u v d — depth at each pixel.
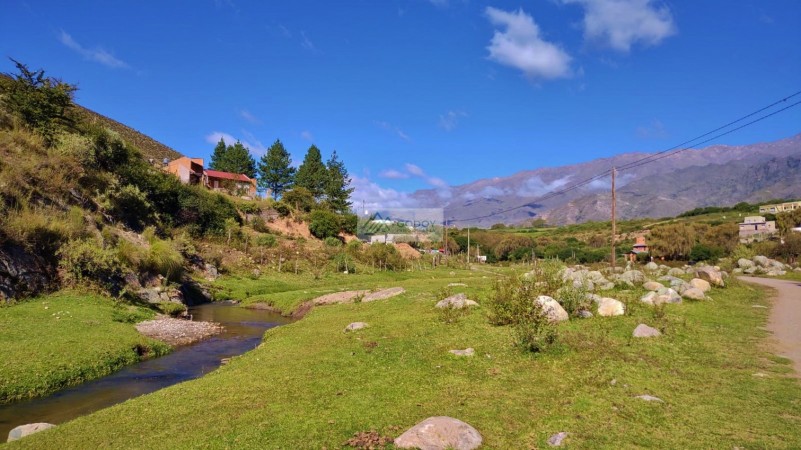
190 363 17.70
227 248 53.41
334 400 10.64
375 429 8.79
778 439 7.74
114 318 21.72
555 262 27.53
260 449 8.03
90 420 9.95
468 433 8.07
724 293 24.78
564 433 8.20
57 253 24.69
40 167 28.66
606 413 9.13
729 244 68.44
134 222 38.28
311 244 69.19
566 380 11.38
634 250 84.88
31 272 22.70
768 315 18.84
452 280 42.31
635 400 9.72
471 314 20.36
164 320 24.97
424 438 7.87
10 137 29.23
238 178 88.12
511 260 95.19
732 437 7.88
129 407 10.76
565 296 18.78
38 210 25.66
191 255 43.78
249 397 11.12
